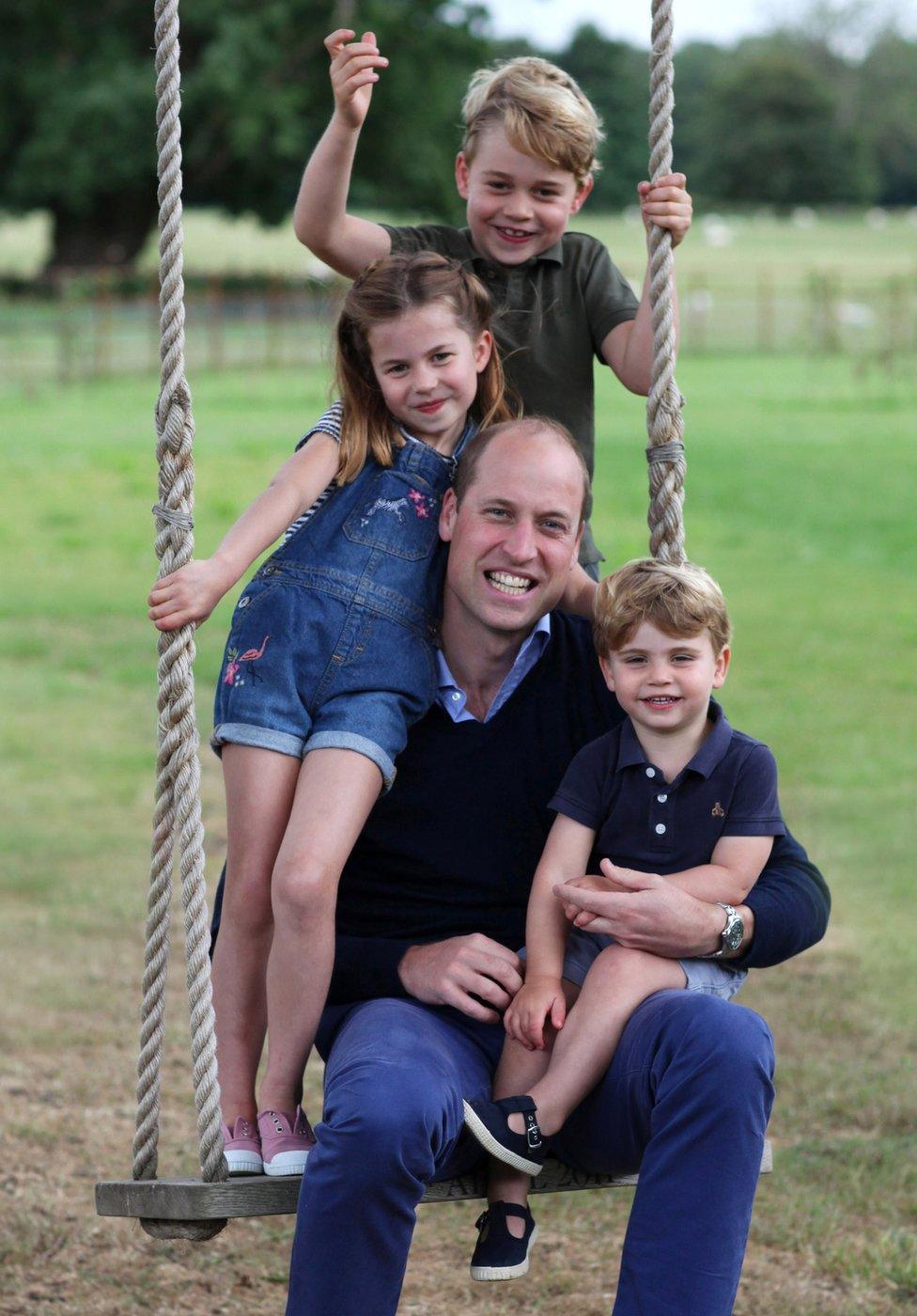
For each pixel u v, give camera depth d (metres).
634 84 82.69
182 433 3.04
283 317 34.22
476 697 3.25
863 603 11.68
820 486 16.39
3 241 58.84
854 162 98.00
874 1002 5.78
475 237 3.90
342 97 3.49
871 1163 4.64
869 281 42.53
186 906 2.96
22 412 22.83
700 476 16.98
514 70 3.85
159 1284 4.14
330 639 3.11
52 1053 5.41
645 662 3.07
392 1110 2.68
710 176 98.31
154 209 39.84
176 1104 5.10
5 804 8.00
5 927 6.50
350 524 3.21
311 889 2.92
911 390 25.75
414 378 3.24
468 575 3.11
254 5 35.69
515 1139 2.85
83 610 11.85
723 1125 2.72
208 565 3.04
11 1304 3.98
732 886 3.06
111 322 28.59
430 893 3.22
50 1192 4.53
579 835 3.14
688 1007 2.84
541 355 3.86
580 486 3.14
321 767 3.02
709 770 3.12
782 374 28.80
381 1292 2.72
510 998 3.04
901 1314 3.94
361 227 3.79
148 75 35.66
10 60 36.91
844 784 8.04
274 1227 4.56
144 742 9.07
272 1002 3.00
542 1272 4.23
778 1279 4.10
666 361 3.36
